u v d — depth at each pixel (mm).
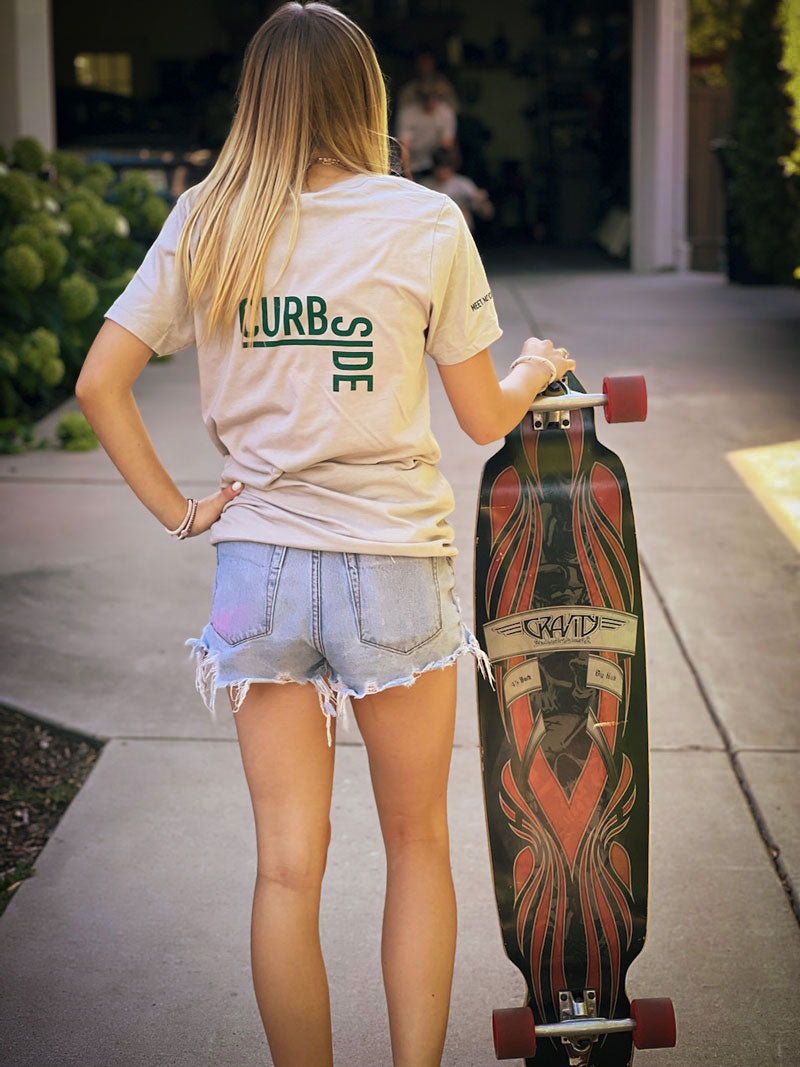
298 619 1887
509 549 2172
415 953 2000
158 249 1937
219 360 1936
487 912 2730
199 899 2777
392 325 1852
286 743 1969
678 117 13008
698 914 2723
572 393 2186
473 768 3340
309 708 1978
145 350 1953
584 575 2178
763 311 10219
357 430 1876
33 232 6785
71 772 3338
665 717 3604
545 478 2180
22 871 2863
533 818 2168
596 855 2172
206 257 1878
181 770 3314
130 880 2842
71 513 5348
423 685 1978
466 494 5477
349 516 1898
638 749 2182
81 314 7043
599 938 2170
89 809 3123
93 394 1931
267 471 1921
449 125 12578
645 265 13352
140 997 2465
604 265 14125
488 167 18734
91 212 7730
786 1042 2336
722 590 4492
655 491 5586
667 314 10133
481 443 2043
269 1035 1960
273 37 1910
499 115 18938
